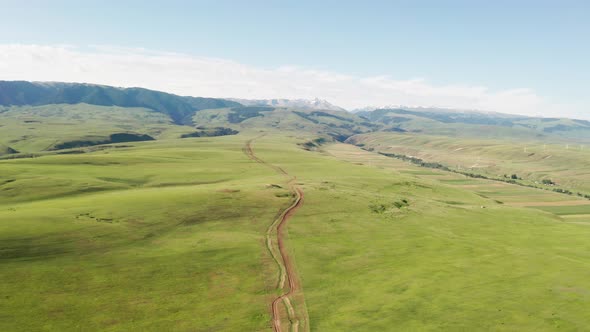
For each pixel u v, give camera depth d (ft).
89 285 168.35
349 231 269.64
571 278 193.88
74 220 233.96
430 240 259.39
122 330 139.13
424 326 145.79
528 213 379.14
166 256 204.54
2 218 224.12
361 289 179.42
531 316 153.07
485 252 237.25
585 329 142.51
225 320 148.97
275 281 185.68
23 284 162.71
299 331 142.00
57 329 136.77
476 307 160.86
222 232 248.32
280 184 397.60
